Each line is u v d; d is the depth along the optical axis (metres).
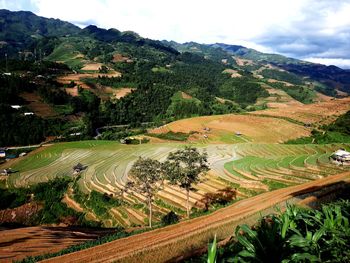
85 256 24.86
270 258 6.51
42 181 107.50
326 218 7.38
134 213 71.88
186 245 24.94
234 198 63.34
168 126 169.25
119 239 29.03
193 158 53.16
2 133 171.62
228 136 145.12
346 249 6.52
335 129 138.00
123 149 136.50
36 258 25.48
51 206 89.56
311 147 114.62
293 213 7.73
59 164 125.69
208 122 167.50
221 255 8.04
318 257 6.23
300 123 156.50
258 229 7.47
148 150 130.25
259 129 152.12
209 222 31.59
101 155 131.38
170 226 32.50
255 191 63.94
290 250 6.52
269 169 78.69
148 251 24.62
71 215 81.50
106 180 99.56
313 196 34.56
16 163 134.00
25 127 180.50
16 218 85.19
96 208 80.88
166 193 75.56
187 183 53.66
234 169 83.31
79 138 176.75
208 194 68.75
